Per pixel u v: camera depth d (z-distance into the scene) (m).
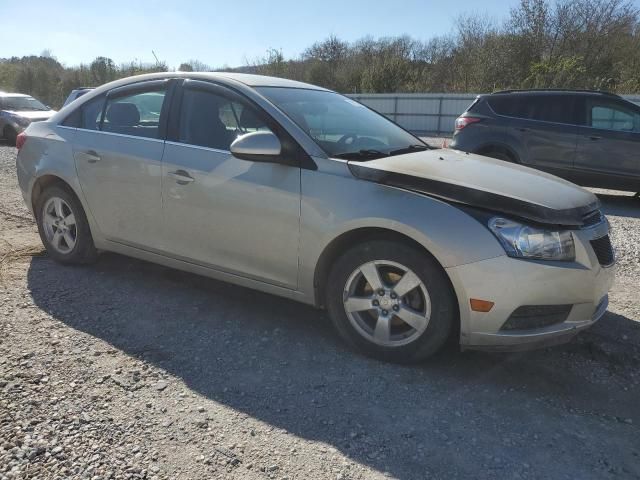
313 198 3.21
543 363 3.26
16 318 3.63
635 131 8.34
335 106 4.09
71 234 4.58
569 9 29.91
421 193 2.98
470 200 2.90
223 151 3.62
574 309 2.93
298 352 3.32
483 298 2.82
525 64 30.58
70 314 3.74
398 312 3.09
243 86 3.69
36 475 2.21
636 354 3.38
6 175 9.73
